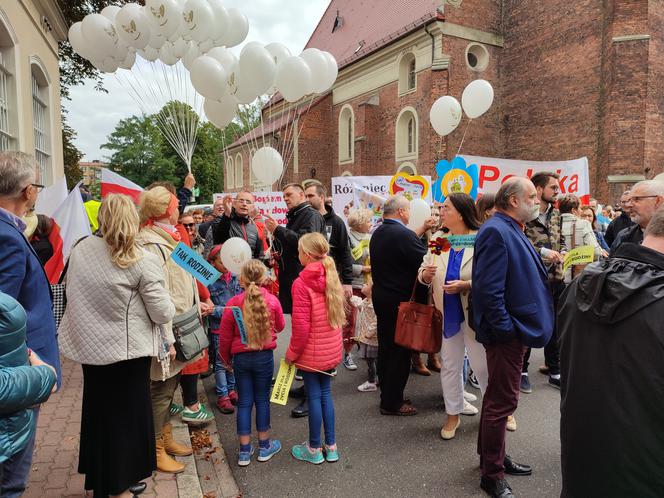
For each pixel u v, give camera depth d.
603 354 1.57
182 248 2.91
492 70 20.00
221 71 4.74
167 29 4.88
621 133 16.05
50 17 9.35
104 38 5.17
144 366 2.48
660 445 1.45
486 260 2.71
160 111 5.51
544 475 3.04
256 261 3.27
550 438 3.53
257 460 3.26
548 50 18.58
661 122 16.22
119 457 2.39
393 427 3.73
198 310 3.22
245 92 4.80
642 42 15.74
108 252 2.33
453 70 18.98
